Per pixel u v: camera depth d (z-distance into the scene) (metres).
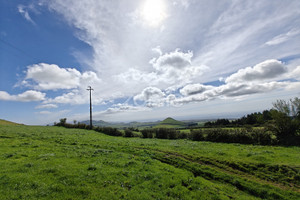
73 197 7.64
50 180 9.02
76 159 13.38
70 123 55.81
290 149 17.91
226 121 76.00
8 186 8.10
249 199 8.62
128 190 8.78
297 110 22.16
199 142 26.42
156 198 8.18
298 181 10.30
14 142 19.62
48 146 18.34
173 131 35.22
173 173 11.47
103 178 9.85
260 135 22.64
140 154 16.81
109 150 17.66
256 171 12.09
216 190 9.29
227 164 13.71
